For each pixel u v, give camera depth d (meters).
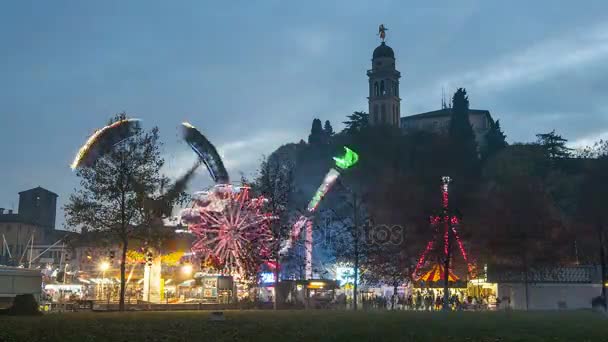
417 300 86.44
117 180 67.50
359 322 35.06
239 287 92.81
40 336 24.20
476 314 51.88
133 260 86.00
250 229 85.38
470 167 152.00
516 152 148.88
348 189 114.62
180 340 23.30
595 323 37.47
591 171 101.38
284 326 30.67
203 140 91.06
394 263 89.88
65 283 107.12
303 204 123.31
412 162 152.25
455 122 170.75
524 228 94.62
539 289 93.75
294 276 97.44
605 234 95.62
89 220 67.00
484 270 97.38
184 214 85.62
